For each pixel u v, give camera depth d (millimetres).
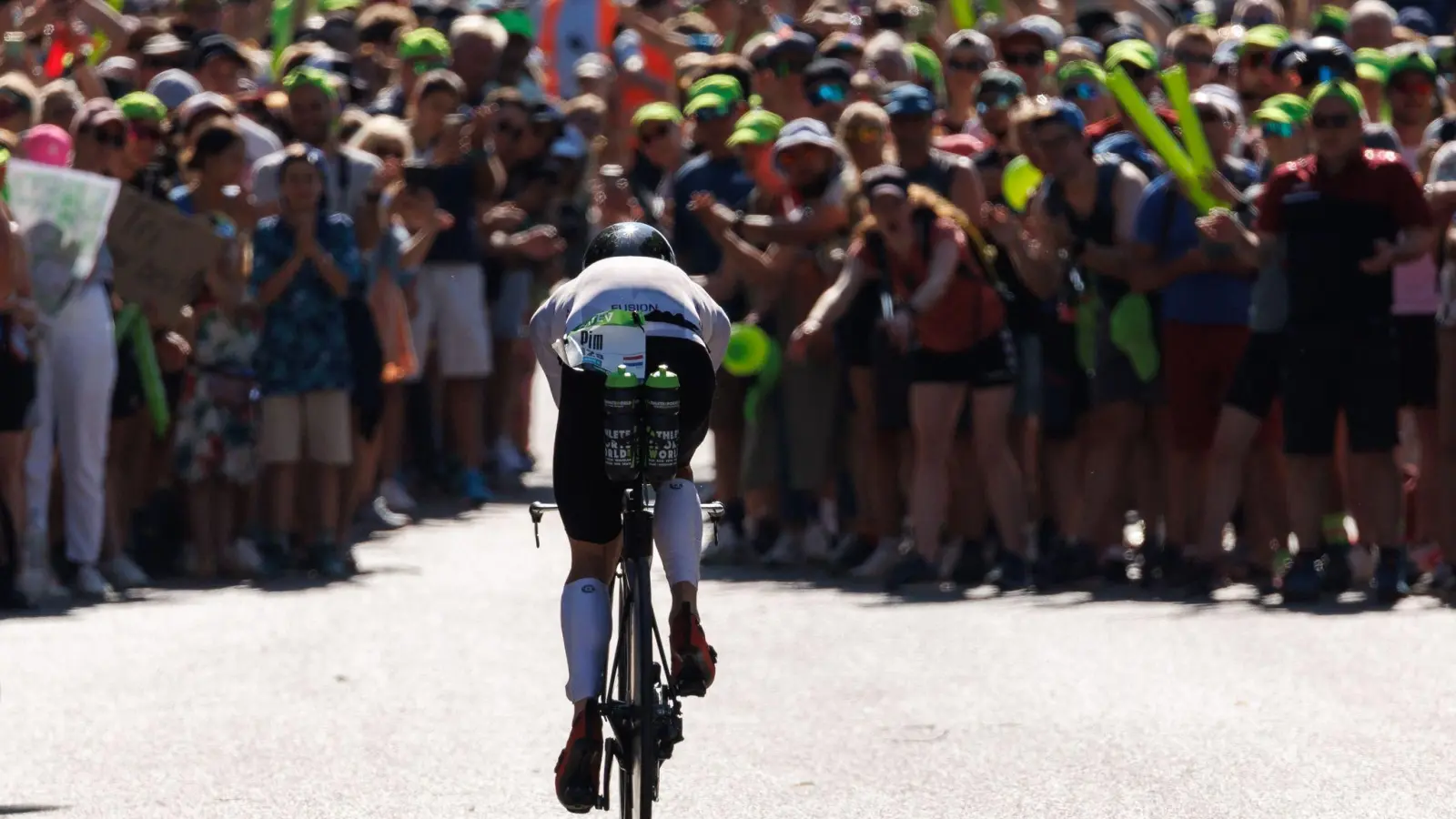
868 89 45188
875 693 28062
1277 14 50000
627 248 20359
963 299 36812
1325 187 34094
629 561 18531
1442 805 21578
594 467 19297
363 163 42812
